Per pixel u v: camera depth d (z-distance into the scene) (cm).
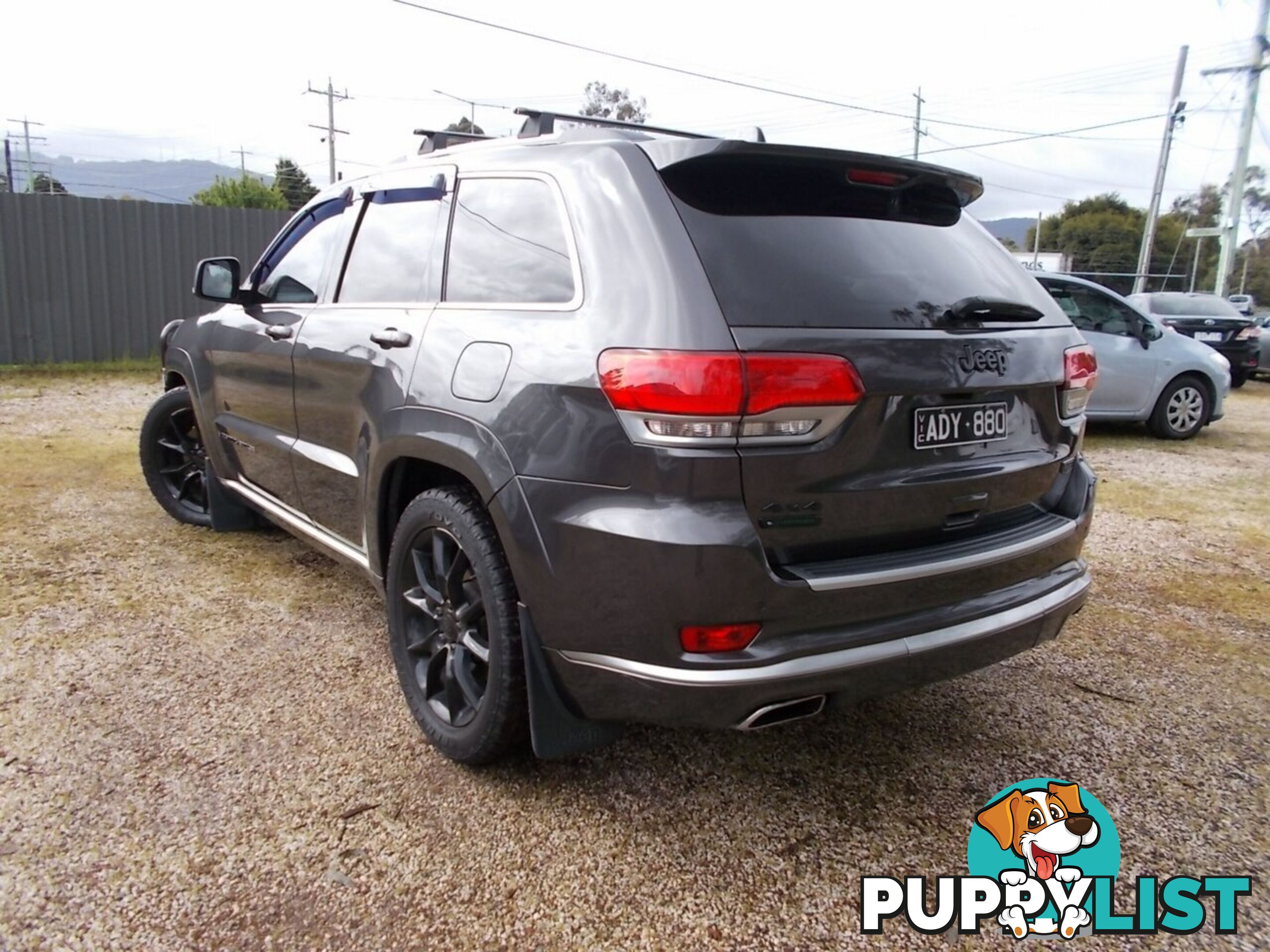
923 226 249
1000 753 274
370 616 357
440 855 219
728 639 193
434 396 246
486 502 224
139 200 1073
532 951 190
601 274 212
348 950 188
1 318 1023
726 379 186
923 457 215
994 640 226
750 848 227
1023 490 243
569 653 212
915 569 209
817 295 206
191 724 271
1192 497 611
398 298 287
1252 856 230
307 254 354
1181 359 819
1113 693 316
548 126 275
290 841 221
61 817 225
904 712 299
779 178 226
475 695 247
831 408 194
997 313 233
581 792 247
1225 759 274
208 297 366
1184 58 2706
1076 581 257
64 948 184
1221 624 383
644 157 219
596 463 200
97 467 584
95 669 304
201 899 200
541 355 216
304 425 332
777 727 286
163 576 393
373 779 248
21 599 360
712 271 199
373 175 327
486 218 259
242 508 450
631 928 198
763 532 194
